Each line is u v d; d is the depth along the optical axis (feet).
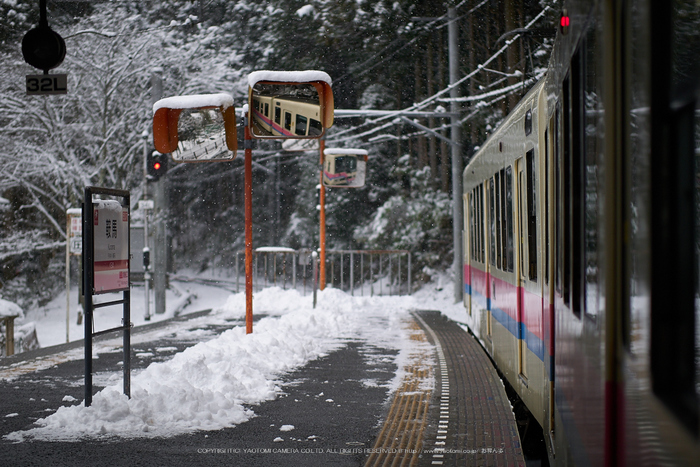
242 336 62.64
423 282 173.68
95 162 146.61
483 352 61.77
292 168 241.14
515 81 159.94
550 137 29.43
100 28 144.05
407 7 183.83
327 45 190.90
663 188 10.75
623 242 13.16
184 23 152.97
